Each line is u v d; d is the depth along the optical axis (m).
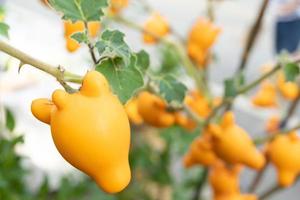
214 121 0.53
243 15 2.46
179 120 0.53
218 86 1.69
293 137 0.51
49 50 1.09
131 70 0.35
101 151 0.30
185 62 0.61
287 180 0.52
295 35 1.33
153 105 0.51
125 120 0.31
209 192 0.96
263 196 0.71
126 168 0.31
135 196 0.99
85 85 0.31
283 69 0.48
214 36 0.59
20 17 1.22
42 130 1.20
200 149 0.53
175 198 0.97
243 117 1.48
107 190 0.30
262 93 0.70
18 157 0.65
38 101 0.33
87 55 0.95
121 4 0.60
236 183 0.58
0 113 0.71
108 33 0.35
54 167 1.05
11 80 1.18
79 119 0.30
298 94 0.69
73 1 0.36
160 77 0.46
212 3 0.68
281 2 1.35
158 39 0.63
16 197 0.67
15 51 0.32
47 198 0.84
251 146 0.48
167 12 2.47
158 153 1.00
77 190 0.82
